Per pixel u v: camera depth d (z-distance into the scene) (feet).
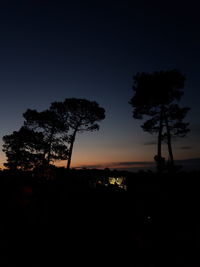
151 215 49.08
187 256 33.01
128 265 30.37
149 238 39.55
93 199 61.77
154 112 80.12
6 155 107.55
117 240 38.70
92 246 36.01
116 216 50.34
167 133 76.59
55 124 104.42
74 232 41.27
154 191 60.64
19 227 40.81
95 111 102.17
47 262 29.91
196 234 38.58
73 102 100.07
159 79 76.59
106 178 89.92
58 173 100.73
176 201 53.26
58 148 100.94
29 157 103.60
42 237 37.93
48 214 49.29
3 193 56.85
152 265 30.45
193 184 58.75
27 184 70.28
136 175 74.23
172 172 66.28
